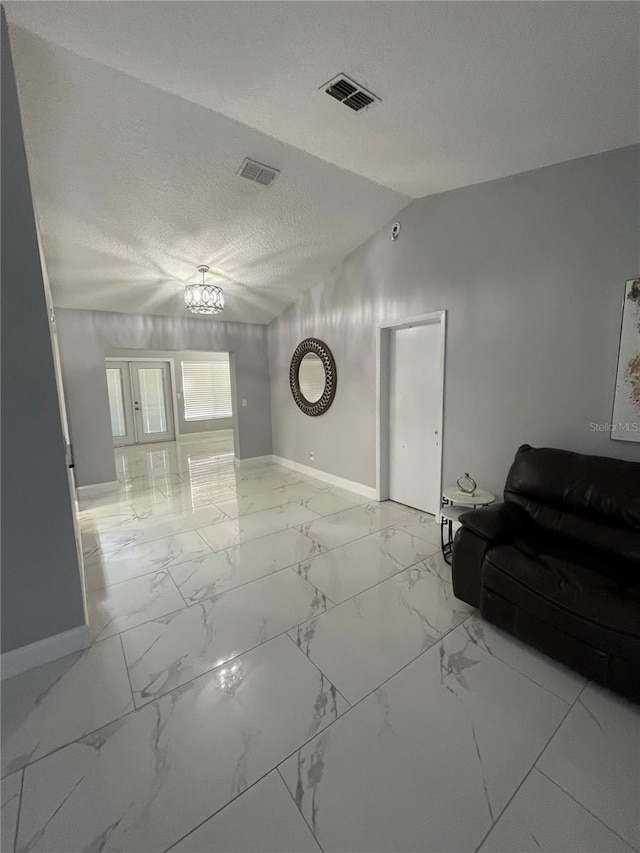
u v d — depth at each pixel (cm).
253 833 114
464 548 215
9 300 163
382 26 144
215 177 269
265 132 229
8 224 161
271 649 191
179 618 216
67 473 183
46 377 173
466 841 111
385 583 251
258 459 614
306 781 128
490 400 292
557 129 198
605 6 123
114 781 128
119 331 472
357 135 223
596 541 193
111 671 177
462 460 318
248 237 351
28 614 177
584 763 133
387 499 422
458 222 301
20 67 173
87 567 277
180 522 366
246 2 138
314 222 345
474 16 133
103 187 262
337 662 181
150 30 154
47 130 210
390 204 334
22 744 142
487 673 174
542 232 250
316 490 464
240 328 571
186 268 390
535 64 153
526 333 264
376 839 112
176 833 114
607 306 223
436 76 168
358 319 413
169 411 850
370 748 139
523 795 123
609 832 113
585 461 215
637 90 163
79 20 150
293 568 272
